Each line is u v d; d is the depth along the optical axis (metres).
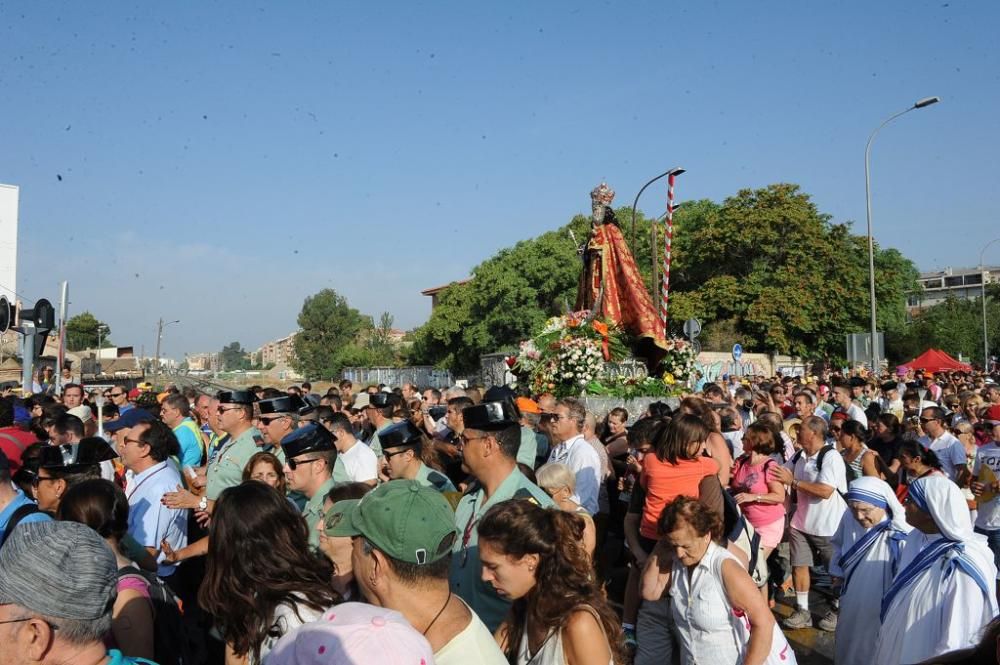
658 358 16.02
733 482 7.50
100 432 9.56
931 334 59.03
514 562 3.23
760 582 5.24
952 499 4.54
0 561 2.37
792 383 21.28
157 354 71.12
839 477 7.42
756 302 44.88
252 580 3.08
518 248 51.69
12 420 7.85
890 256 53.19
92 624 2.38
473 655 2.82
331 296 98.88
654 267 20.58
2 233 32.41
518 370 14.57
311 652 2.26
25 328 11.90
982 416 12.39
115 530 3.88
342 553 3.88
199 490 6.85
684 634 4.33
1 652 2.30
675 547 4.28
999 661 2.34
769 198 46.53
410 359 62.72
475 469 4.38
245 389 6.79
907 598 4.66
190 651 3.78
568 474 5.35
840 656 5.57
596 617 3.15
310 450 5.07
